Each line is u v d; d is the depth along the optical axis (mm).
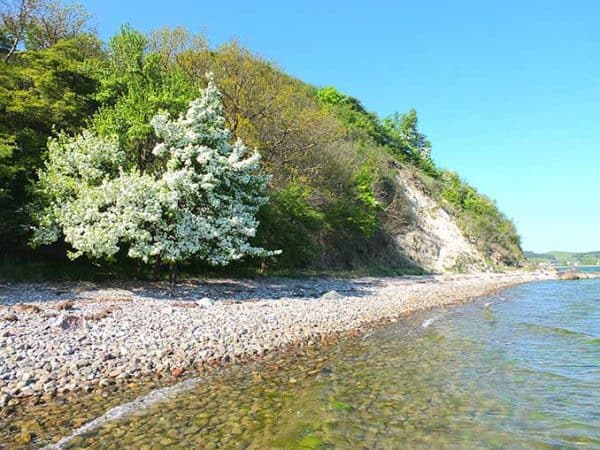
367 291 25484
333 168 37438
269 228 25766
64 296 15766
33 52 23750
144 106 19938
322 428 6953
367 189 39938
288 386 9055
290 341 13047
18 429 6684
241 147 19516
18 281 17922
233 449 6195
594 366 10938
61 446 6215
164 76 22531
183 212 17875
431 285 32562
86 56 29641
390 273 40219
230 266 25328
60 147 18219
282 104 31562
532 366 10906
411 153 75062
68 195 17734
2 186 18234
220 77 30391
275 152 32156
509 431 6957
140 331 11766
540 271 65125
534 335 15055
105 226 16312
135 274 20891
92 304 14664
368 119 71375
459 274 48000
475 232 63125
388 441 6543
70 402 7801
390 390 8938
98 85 24141
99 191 16438
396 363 11117
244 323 13859
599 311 21859
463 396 8609
